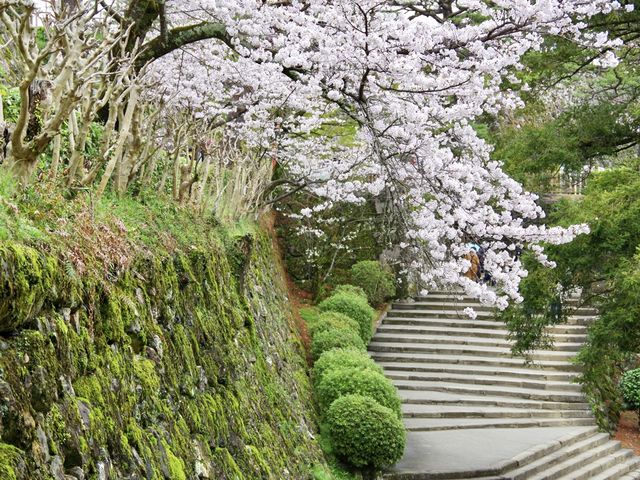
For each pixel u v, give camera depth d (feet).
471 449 47.37
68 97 14.37
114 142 21.44
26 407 10.72
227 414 22.15
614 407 63.52
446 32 28.71
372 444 37.83
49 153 19.92
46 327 12.00
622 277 38.63
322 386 42.63
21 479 9.92
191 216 26.50
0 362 10.47
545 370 65.31
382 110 31.22
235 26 28.32
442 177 31.63
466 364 66.33
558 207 48.11
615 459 53.78
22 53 13.34
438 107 30.19
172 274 19.84
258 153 43.29
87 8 15.34
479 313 74.08
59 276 12.64
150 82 26.66
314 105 40.32
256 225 49.26
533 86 47.55
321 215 67.26
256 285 39.42
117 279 15.72
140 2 26.37
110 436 13.34
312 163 47.70
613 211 40.70
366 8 27.07
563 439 51.88
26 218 13.26
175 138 27.02
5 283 10.62
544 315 44.96
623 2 44.11
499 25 29.25
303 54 28.66
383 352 68.39
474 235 34.35
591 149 47.96
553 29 30.66
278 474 25.43
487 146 33.50
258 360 30.25
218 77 31.73
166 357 17.87
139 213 20.92
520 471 44.27
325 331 52.39
